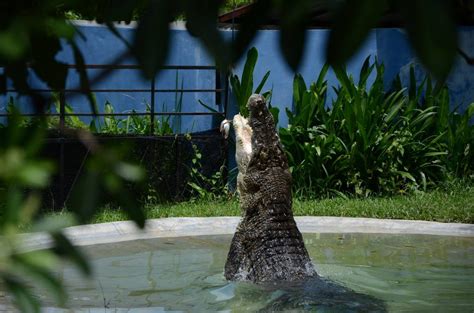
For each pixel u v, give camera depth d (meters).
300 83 18.17
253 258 8.90
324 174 17.52
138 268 9.91
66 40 1.62
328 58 1.38
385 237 12.47
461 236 12.60
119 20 1.46
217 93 18.52
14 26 1.50
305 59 1.40
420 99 19.08
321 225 13.40
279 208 9.09
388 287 8.67
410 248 11.43
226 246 11.62
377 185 17.59
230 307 7.75
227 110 18.08
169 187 17.14
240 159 9.34
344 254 10.91
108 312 7.63
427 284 8.85
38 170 1.48
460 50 1.38
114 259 10.53
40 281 1.45
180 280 9.14
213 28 1.41
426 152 17.86
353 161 17.31
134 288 8.74
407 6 1.32
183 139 17.12
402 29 1.37
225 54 1.41
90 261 1.55
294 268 8.76
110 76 1.45
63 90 1.67
